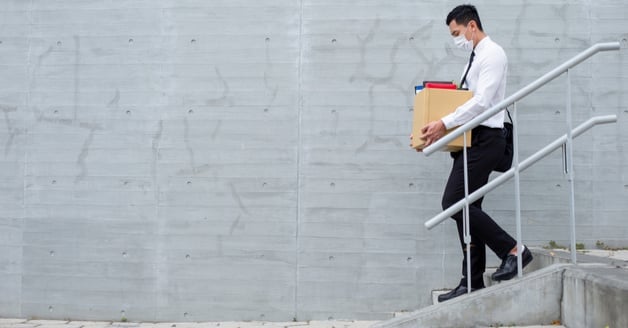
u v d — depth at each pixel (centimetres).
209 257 546
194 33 557
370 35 545
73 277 555
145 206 552
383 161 540
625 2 535
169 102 555
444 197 429
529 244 532
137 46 560
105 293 552
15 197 562
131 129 557
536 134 533
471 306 378
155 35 559
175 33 557
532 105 534
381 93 543
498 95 427
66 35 565
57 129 562
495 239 410
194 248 547
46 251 558
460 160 423
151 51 559
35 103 564
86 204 556
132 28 561
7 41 570
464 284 439
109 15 563
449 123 413
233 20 555
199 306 545
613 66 534
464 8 440
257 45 552
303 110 546
